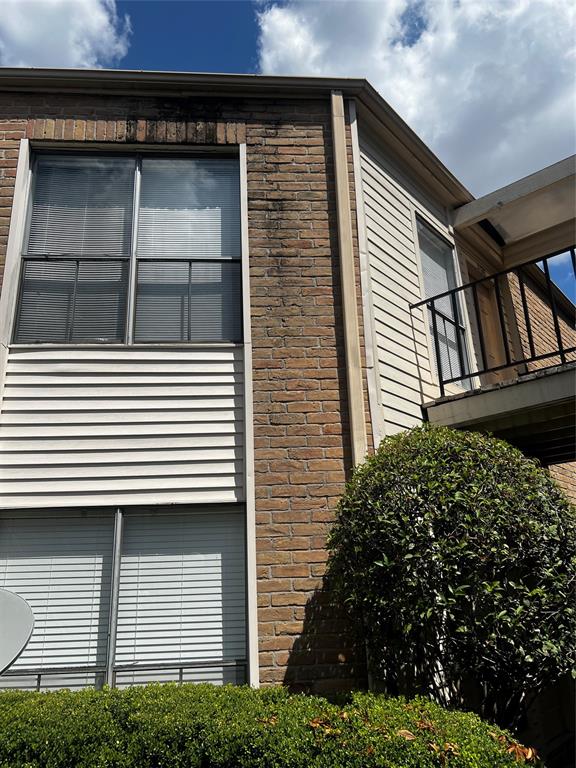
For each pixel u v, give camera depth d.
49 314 5.05
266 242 5.33
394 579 3.47
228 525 4.57
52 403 4.67
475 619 3.21
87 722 2.89
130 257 5.27
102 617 4.29
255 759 2.62
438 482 3.64
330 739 2.68
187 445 4.68
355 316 5.11
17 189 5.24
